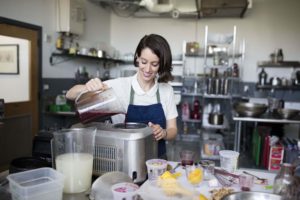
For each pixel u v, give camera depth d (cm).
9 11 321
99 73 539
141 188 92
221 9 456
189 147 488
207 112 517
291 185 94
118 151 109
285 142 361
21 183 92
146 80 146
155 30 568
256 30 532
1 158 320
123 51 584
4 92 330
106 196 93
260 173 128
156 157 128
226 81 480
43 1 374
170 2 487
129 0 482
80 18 425
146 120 151
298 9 513
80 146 110
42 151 125
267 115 379
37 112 375
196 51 523
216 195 100
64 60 427
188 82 561
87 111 119
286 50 524
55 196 93
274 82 510
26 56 354
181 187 91
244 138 481
